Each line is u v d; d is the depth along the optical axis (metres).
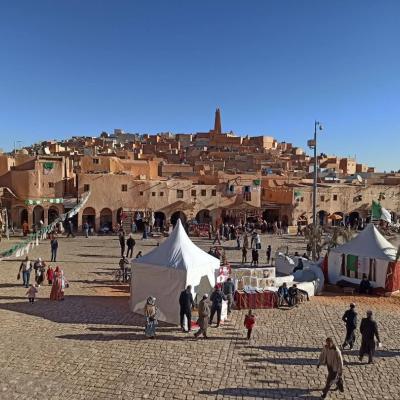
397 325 16.75
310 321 16.84
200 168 63.03
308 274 22.55
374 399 10.77
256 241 30.41
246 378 11.66
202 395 10.67
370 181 66.19
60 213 45.09
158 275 16.56
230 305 17.42
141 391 10.80
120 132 129.25
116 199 46.19
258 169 71.19
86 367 12.12
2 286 21.23
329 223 53.16
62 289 18.98
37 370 11.88
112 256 30.88
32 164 45.59
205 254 17.86
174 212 47.81
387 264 21.64
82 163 50.09
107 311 17.41
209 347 13.81
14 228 44.41
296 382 11.51
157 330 15.33
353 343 14.36
